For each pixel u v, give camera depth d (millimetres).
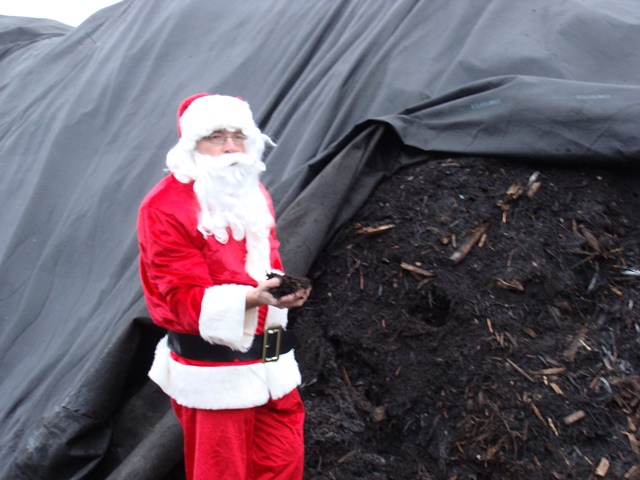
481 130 3637
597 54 4160
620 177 3533
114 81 5137
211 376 2494
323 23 4848
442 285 3330
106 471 3314
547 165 3568
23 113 5559
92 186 4539
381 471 3172
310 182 3656
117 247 4176
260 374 2535
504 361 3125
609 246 3346
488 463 3006
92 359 3414
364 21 4652
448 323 3281
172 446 3061
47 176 4652
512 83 3686
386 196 3658
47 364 3723
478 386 3119
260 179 3904
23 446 3332
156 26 5457
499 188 3521
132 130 4816
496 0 4449
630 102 3439
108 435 3301
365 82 4141
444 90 4023
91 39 6027
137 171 4512
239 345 2404
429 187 3611
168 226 2414
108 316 3754
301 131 4082
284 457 2686
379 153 3777
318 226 3475
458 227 3447
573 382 3039
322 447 3207
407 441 3215
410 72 4156
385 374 3316
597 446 2926
